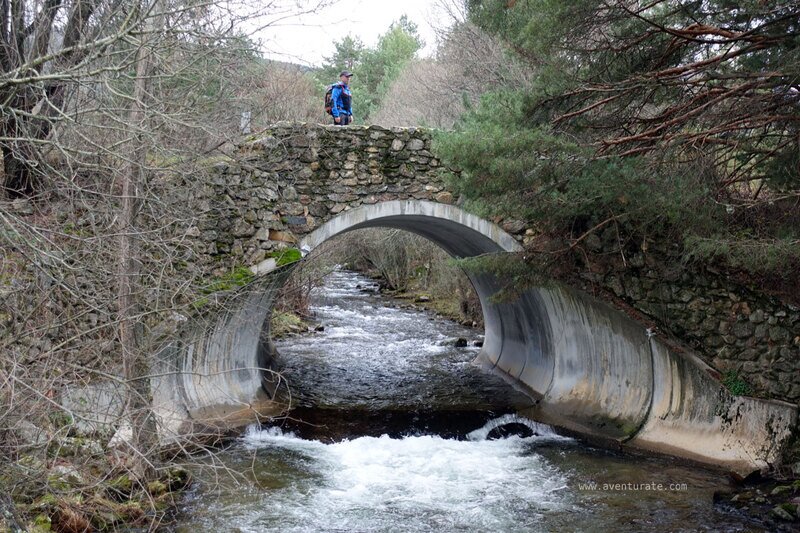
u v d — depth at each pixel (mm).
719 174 9523
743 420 9914
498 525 8234
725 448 9945
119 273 7016
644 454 10750
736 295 10297
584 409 12320
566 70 9031
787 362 9852
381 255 30094
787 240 8156
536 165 9031
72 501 7254
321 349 18266
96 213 7516
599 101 8945
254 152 10906
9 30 7270
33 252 5660
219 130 8852
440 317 23906
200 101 9312
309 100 23219
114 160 7770
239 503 8727
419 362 17062
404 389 14523
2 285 6668
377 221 13086
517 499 9047
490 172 9031
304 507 8680
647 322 11031
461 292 23562
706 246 8461
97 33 6516
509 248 12156
